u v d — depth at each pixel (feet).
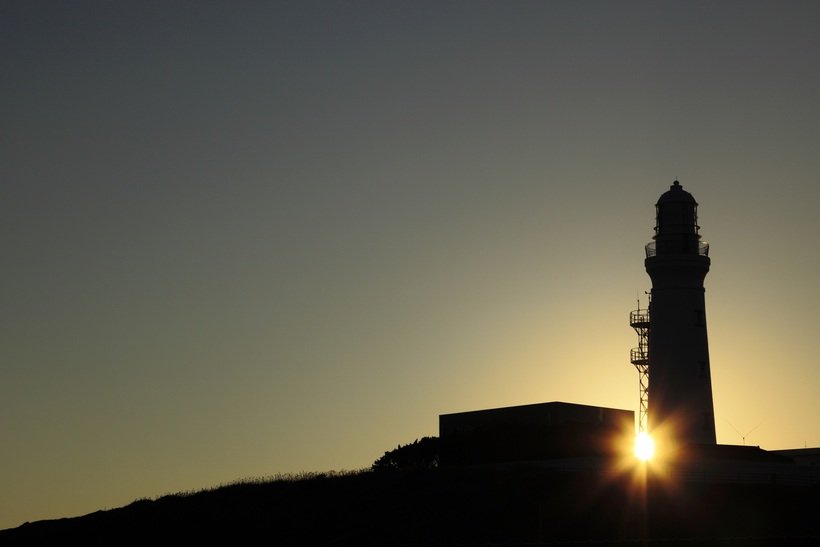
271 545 234.79
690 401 298.97
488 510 239.91
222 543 240.94
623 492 248.93
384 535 230.48
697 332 303.68
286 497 268.41
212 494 284.00
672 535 220.23
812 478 263.49
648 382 307.17
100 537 259.80
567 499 244.83
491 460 293.43
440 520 236.02
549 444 289.33
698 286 306.55
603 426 302.25
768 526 224.94
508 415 308.40
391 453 314.35
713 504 240.12
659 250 309.01
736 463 267.39
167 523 261.24
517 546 206.39
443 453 303.07
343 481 277.03
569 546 204.03
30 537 272.51
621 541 210.59
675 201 310.24
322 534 237.66
